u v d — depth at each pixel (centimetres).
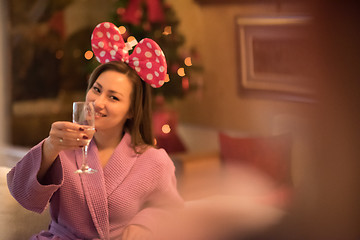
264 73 368
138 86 149
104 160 147
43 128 577
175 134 418
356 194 27
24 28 557
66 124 118
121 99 144
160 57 148
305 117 29
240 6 405
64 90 598
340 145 27
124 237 133
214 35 443
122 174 143
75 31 604
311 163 29
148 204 153
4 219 157
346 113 27
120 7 380
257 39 377
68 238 137
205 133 452
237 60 407
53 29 584
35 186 125
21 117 556
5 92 525
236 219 42
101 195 137
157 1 388
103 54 154
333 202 28
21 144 553
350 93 26
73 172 138
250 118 380
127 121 155
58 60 591
